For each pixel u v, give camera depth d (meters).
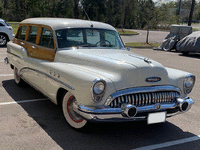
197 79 8.39
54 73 4.05
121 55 4.24
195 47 15.03
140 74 3.59
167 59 13.26
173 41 17.83
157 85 3.75
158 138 3.87
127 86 3.50
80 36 4.73
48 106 5.03
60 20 5.02
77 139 3.67
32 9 50.50
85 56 4.11
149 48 19.45
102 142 3.63
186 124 4.50
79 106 3.43
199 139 3.90
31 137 3.64
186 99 3.96
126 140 3.74
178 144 3.69
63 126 4.09
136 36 30.56
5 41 14.71
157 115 3.67
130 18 50.19
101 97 3.33
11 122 4.14
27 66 5.21
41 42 4.95
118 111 3.37
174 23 39.12
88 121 3.60
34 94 5.80
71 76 3.62
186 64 11.73
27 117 4.40
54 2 51.25
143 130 4.15
